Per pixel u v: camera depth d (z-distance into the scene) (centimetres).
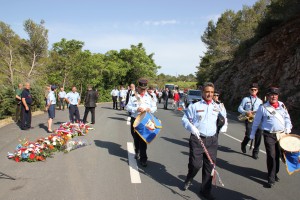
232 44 4244
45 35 3020
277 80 2402
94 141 988
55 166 690
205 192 535
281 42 2609
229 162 793
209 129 534
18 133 1103
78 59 3428
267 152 616
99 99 4206
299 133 1402
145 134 675
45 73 3167
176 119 1800
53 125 1336
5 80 2638
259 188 603
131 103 751
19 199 504
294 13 2597
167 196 537
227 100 3234
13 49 2819
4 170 652
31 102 1220
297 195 570
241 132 1341
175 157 817
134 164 727
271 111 618
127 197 525
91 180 604
